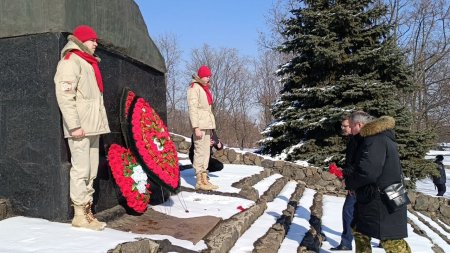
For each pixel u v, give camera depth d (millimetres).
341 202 11117
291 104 16438
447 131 32844
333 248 6520
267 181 10758
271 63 40375
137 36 6543
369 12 15391
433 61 32219
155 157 5883
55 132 4852
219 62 41188
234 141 41812
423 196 11812
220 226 5699
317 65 15703
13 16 4957
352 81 14953
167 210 6215
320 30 15234
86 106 4660
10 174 5008
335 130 15219
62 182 4832
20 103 4977
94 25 5430
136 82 6578
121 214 5547
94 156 4887
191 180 8547
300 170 13094
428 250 7211
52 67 4863
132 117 5891
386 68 15258
